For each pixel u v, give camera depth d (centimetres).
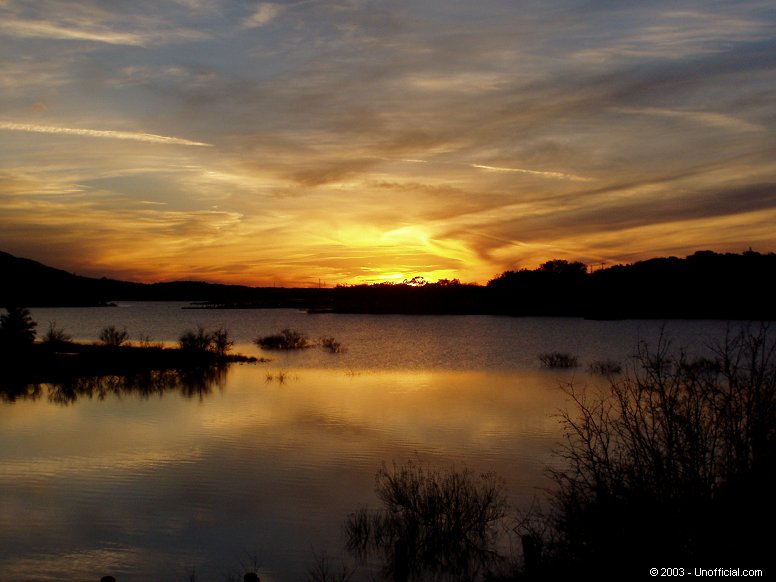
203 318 13900
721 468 755
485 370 4444
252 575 953
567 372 4241
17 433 2336
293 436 2277
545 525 1174
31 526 1402
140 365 4444
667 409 793
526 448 2044
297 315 16412
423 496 1370
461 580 1135
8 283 17512
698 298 10019
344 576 1134
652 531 760
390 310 17088
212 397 3225
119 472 1814
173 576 1175
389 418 2617
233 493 1619
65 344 5247
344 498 1575
